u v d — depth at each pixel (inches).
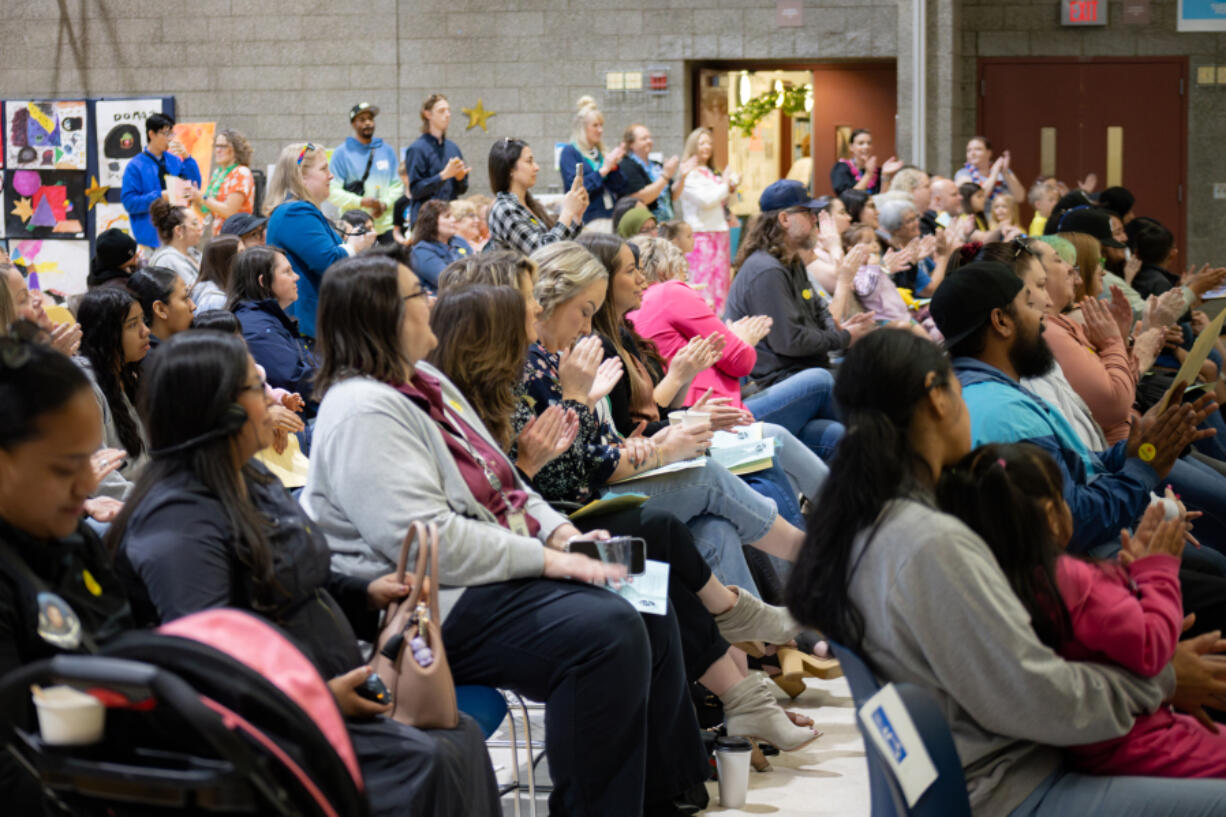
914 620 75.4
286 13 435.8
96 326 137.0
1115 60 454.0
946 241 295.3
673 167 328.5
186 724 57.2
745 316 211.8
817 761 140.3
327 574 90.5
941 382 80.3
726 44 426.9
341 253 211.0
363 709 85.4
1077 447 126.6
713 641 130.6
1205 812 76.2
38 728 58.9
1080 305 169.2
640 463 134.9
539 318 136.7
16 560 65.3
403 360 103.7
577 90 430.9
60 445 65.1
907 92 427.8
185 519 82.4
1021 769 78.9
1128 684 79.1
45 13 443.5
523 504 111.4
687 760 119.6
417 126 435.8
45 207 442.9
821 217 259.1
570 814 103.5
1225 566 137.4
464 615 103.1
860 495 77.9
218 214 337.1
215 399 83.7
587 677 101.9
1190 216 456.4
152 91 443.2
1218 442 198.7
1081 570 81.3
